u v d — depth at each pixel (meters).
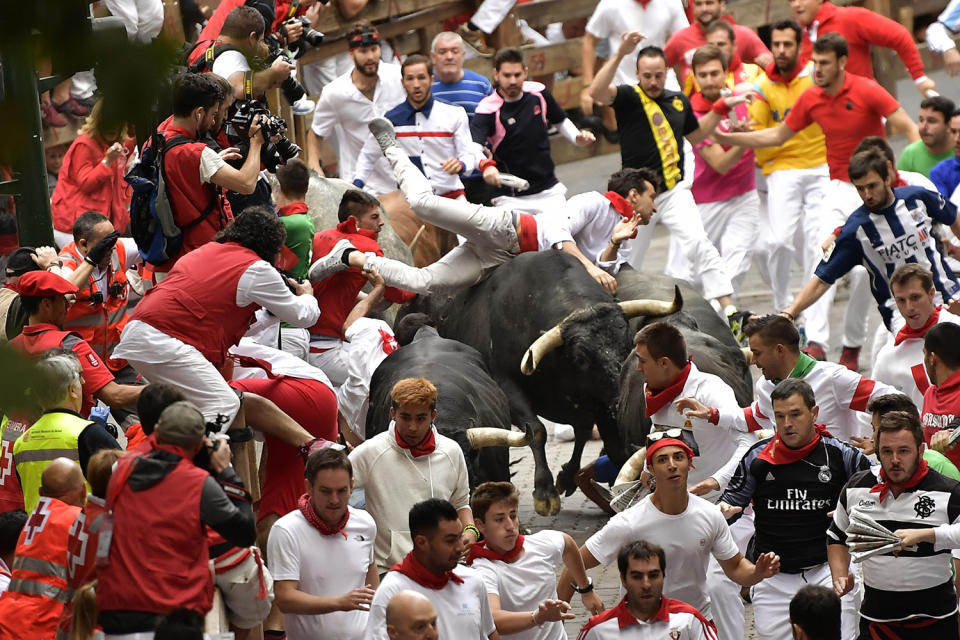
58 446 17.59
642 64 35.53
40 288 18.98
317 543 17.31
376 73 37.88
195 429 14.31
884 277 27.11
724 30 42.28
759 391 20.97
